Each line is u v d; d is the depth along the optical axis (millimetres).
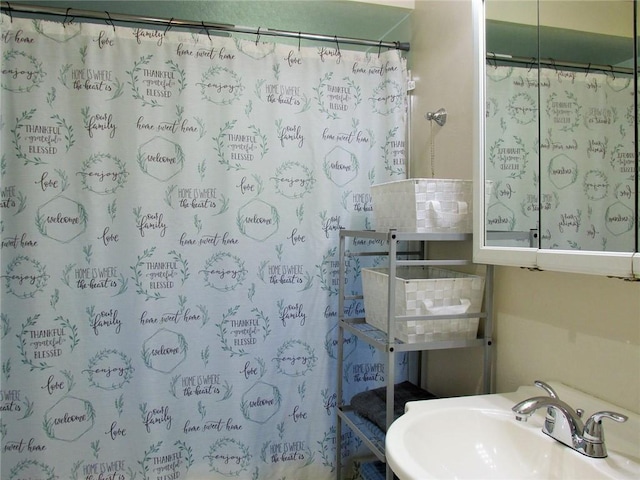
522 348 1267
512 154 1228
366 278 1582
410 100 1922
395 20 1967
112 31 1615
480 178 1330
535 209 1145
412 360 1888
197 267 1694
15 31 1542
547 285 1176
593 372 1034
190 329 1688
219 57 1708
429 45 1766
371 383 1885
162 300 1661
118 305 1624
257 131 1750
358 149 1860
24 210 1545
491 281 1369
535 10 1165
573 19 1052
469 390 1514
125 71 1625
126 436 1627
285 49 1778
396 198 1471
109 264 1616
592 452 866
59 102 1575
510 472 992
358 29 2047
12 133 1540
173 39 1669
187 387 1685
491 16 1313
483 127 1335
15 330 1541
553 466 918
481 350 1450
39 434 1553
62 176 1577
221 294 1716
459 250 1597
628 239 896
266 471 1757
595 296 1030
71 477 1577
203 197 1697
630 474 806
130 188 1629
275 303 1771
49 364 1565
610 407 974
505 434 1041
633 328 939
